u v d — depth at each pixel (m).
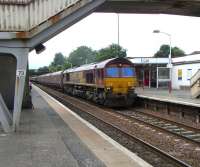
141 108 29.69
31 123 17.20
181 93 40.59
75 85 43.44
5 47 15.48
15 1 15.49
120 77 29.42
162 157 11.73
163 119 21.08
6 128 14.63
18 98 14.99
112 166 9.21
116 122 20.73
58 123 17.19
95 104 33.28
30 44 15.70
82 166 9.21
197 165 10.84
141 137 15.68
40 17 15.76
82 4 16.45
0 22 15.42
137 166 9.21
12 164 9.35
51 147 11.55
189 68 52.16
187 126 17.88
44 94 43.31
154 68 59.56
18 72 15.27
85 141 12.57
